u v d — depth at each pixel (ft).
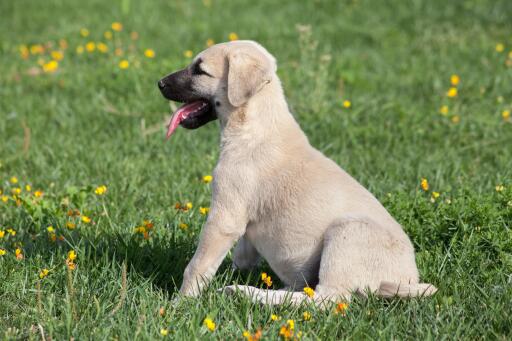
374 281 20.84
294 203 21.74
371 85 48.98
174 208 29.17
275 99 22.72
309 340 19.15
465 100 45.37
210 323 19.02
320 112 42.57
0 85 49.98
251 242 23.13
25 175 33.99
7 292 22.36
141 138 39.27
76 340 19.30
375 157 35.88
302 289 22.11
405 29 66.18
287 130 22.66
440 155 36.14
